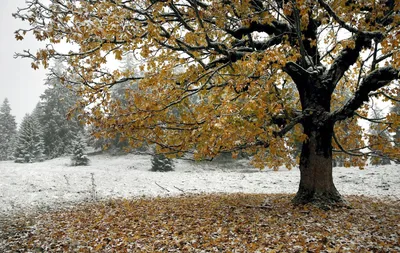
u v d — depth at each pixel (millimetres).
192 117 7465
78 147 40312
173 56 7047
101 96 7668
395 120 8273
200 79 7816
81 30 5707
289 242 6016
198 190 19156
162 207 10984
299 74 9625
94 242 6887
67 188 19094
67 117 7828
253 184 22391
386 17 6707
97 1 6473
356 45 8688
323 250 5492
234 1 6844
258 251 5617
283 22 9102
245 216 8461
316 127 9234
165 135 8844
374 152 9977
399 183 20000
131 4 6902
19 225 9258
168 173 29938
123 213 10109
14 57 6039
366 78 8172
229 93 6902
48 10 6102
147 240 6723
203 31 6488
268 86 6152
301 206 9062
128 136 8062
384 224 7285
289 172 30797
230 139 6262
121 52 5898
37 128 50000
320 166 9219
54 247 6699
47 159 48000
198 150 7480
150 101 7082
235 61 8414
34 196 16156
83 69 7574
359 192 17656
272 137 7242
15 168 31781
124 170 33156
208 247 5992
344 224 7215
